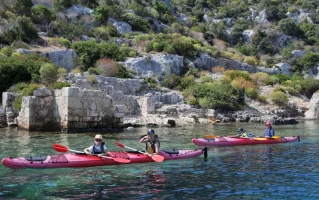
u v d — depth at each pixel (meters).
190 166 12.91
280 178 11.12
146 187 10.04
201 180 10.88
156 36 50.69
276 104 40.72
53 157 12.47
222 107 35.94
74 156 12.67
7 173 11.45
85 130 23.08
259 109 38.50
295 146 18.19
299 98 45.31
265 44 77.69
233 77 44.81
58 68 32.41
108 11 53.72
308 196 9.28
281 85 48.66
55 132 22.38
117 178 11.05
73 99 22.42
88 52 38.88
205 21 89.00
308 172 11.98
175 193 9.47
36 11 45.47
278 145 18.50
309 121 35.84
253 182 10.65
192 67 47.50
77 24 47.44
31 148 16.20
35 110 22.80
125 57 41.66
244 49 73.00
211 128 27.27
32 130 22.69
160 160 12.94
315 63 66.81
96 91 23.52
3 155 14.49
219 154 15.54
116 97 30.61
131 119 28.75
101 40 46.50
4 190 9.66
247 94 40.94
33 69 29.72
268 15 91.94
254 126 29.59
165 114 31.84
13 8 43.41
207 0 99.44
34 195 9.23
